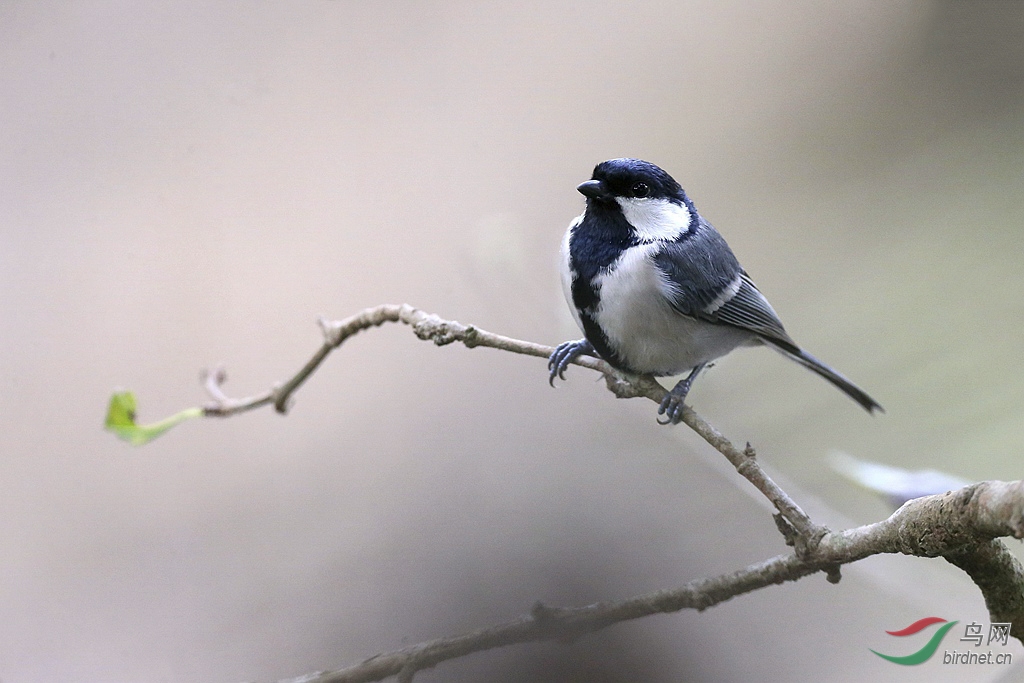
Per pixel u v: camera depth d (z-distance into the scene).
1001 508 3.29
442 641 4.39
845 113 14.01
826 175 13.00
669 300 6.58
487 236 7.83
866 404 6.87
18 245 12.23
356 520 9.77
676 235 6.79
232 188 12.84
